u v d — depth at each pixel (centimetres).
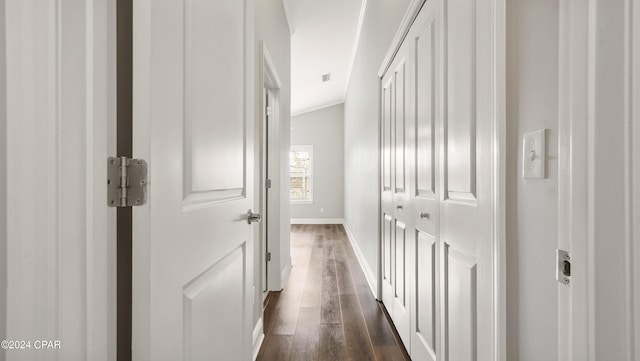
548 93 70
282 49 321
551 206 69
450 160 122
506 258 83
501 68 84
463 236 109
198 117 84
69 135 49
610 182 46
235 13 114
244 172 125
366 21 371
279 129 308
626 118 44
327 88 719
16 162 43
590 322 49
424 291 159
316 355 189
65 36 48
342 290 311
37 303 45
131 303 68
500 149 83
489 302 88
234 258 114
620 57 45
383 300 272
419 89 167
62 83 47
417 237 172
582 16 50
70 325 49
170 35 70
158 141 65
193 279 82
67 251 48
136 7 61
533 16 74
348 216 683
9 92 43
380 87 286
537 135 72
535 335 73
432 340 146
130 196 60
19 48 44
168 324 69
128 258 68
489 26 88
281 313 253
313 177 878
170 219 70
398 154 217
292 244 570
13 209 43
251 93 133
